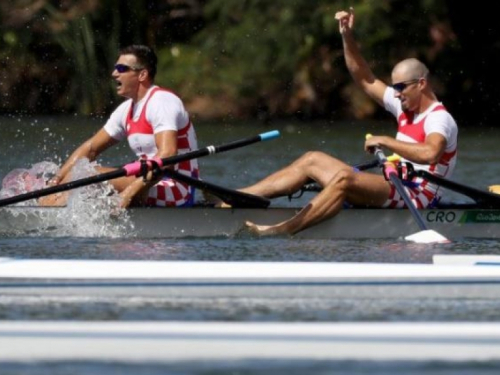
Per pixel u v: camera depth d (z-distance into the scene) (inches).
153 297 970.1
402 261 1096.8
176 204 1266.0
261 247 1179.9
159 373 739.4
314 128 3380.9
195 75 3885.3
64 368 746.2
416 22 3754.9
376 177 1261.1
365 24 3718.0
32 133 3002.0
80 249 1146.7
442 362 765.9
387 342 792.9
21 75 3961.6
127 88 1243.8
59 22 3966.5
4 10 3964.1
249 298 970.7
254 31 3833.7
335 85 3767.2
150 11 4109.3
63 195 1274.6
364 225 1263.5
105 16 4013.3
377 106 3747.5
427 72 1263.5
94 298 962.1
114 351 772.6
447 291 989.2
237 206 1253.7
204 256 1114.1
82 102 3971.5
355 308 936.3
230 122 3668.8
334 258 1111.6
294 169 1268.5
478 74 3796.8
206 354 770.2
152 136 1242.6
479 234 1288.1
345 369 749.9
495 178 2034.9
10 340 786.2
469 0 3774.6
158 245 1186.0
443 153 1266.0
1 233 1240.2
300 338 796.6
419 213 1234.0
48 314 896.9
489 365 760.3
